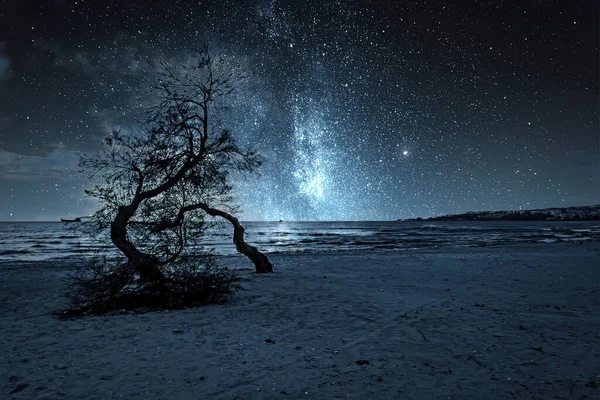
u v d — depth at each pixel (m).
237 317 7.57
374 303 8.69
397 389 3.86
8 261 24.70
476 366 4.45
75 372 4.55
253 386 4.04
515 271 13.90
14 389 4.05
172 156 10.65
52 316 8.17
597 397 3.52
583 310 7.32
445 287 10.83
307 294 10.16
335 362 4.75
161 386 4.08
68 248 37.59
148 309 8.52
